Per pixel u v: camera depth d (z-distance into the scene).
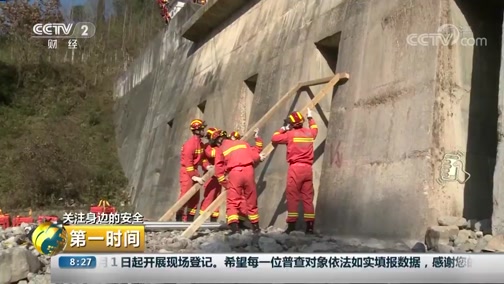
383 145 8.13
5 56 30.70
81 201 21.77
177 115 19.50
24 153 22.42
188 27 18.83
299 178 8.74
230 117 14.53
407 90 7.93
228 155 9.15
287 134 8.91
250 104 14.27
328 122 9.92
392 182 7.75
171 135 19.48
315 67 10.84
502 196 6.23
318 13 11.16
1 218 11.59
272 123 11.59
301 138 8.82
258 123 10.30
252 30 14.85
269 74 12.62
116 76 32.50
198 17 17.78
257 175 11.79
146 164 22.02
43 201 21.06
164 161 19.48
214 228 9.97
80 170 22.70
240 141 9.28
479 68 7.82
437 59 7.52
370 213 8.01
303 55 11.30
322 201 9.26
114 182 24.14
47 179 21.59
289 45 12.07
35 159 22.12
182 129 18.50
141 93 26.27
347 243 7.72
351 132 8.98
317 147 10.36
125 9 37.66
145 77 26.23
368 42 9.12
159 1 31.81
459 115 7.52
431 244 6.70
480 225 6.69
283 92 11.72
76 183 22.30
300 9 12.14
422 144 7.38
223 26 17.48
